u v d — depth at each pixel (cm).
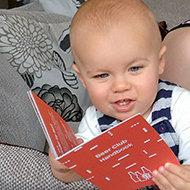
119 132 55
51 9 201
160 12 186
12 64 127
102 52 77
